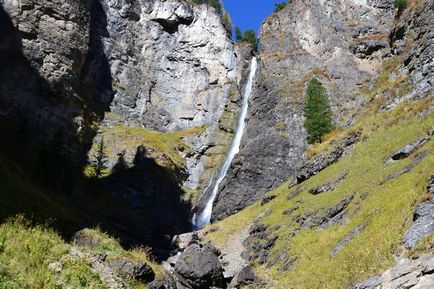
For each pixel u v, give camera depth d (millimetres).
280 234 41344
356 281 21562
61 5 88938
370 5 88500
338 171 47000
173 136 97062
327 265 27828
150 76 103875
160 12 108438
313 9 88688
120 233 54031
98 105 93625
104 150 84625
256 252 41844
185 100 103875
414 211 22719
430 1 68000
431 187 24344
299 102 75875
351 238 28984
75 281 19938
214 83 105500
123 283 22609
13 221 24250
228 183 70688
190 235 58781
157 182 80750
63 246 23406
